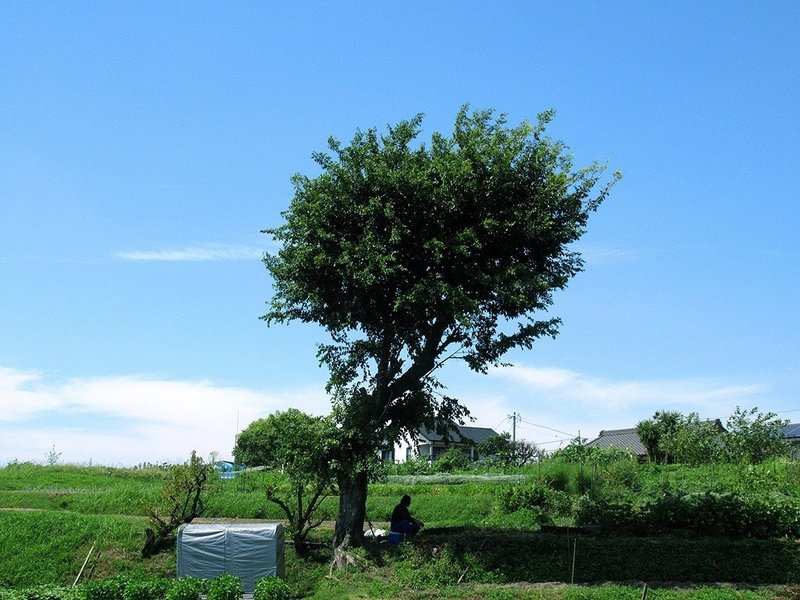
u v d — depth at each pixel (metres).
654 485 30.55
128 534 26.22
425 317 24.59
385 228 23.78
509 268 23.62
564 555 22.09
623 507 24.31
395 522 25.69
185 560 22.33
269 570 22.20
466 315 22.81
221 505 31.81
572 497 29.97
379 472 24.45
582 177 25.22
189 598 18.92
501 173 24.03
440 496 33.94
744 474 31.11
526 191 24.72
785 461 36.25
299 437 24.64
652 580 21.34
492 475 44.22
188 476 26.48
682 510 23.53
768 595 19.70
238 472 40.94
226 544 22.36
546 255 25.34
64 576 24.06
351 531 24.41
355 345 25.67
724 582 20.97
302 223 24.41
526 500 30.12
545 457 47.22
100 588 19.33
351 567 22.95
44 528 26.25
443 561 22.39
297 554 25.09
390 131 25.25
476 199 24.16
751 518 22.91
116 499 32.47
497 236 24.23
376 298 24.78
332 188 24.22
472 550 22.73
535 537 22.78
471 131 24.94
